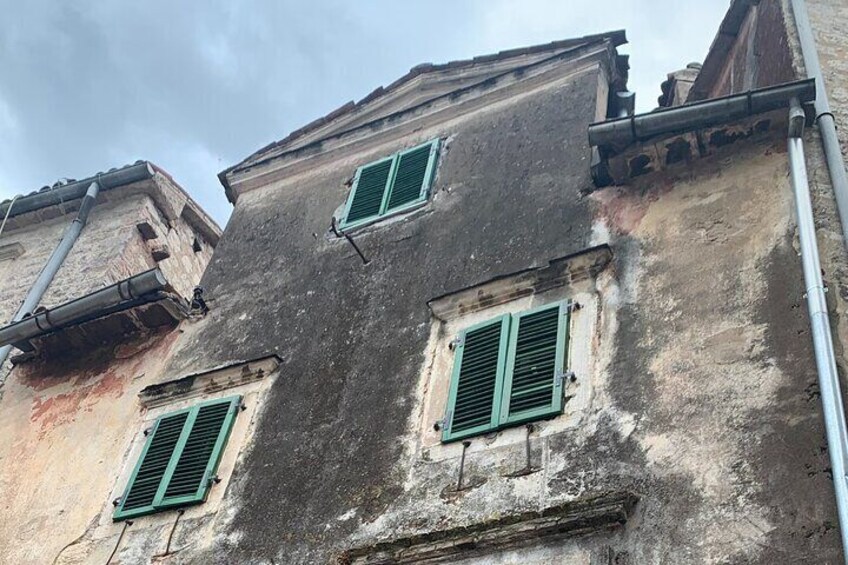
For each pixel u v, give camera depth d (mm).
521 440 6859
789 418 5914
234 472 8164
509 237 8875
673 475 6039
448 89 12008
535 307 7801
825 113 7836
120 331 10508
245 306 10188
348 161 11695
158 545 7867
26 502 9047
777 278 6809
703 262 7328
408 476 7145
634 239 7934
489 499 6602
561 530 6055
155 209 14047
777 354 6316
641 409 6547
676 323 6988
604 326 7320
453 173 10273
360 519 7074
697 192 7996
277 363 9031
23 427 10031
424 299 8766
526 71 10867
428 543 6473
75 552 8234
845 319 6230
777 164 7730
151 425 9117
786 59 9148
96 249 13125
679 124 7953
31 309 12180
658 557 5672
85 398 10031
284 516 7484
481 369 7555
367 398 8086
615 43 10617
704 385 6434
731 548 5492
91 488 8820
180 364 9820
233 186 12469
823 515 5348
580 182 8984
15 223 14211
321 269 10086
